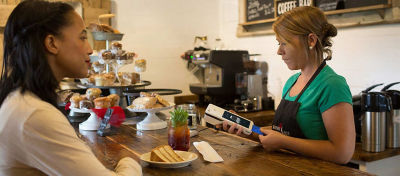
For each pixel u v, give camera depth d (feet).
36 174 3.03
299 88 5.49
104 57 7.84
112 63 8.27
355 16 9.57
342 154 4.62
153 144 5.54
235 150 5.13
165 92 8.13
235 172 4.12
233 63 12.00
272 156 4.80
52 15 3.11
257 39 12.44
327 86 4.89
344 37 9.91
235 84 12.04
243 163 4.48
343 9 9.65
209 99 12.55
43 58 3.05
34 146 2.86
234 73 12.01
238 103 11.83
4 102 3.03
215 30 13.83
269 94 12.17
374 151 7.11
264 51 12.19
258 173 4.08
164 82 12.84
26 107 2.89
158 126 6.67
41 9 3.10
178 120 5.04
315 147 4.73
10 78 3.12
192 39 13.38
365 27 9.33
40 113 2.89
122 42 11.91
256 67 12.32
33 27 3.02
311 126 5.12
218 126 6.07
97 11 11.19
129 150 5.20
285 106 5.55
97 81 7.75
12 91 3.08
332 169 4.23
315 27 5.05
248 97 11.84
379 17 8.96
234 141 5.69
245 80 11.98
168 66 12.89
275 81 11.87
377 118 7.06
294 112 5.28
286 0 11.09
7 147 2.89
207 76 12.70
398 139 7.42
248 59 12.19
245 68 12.10
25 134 2.83
